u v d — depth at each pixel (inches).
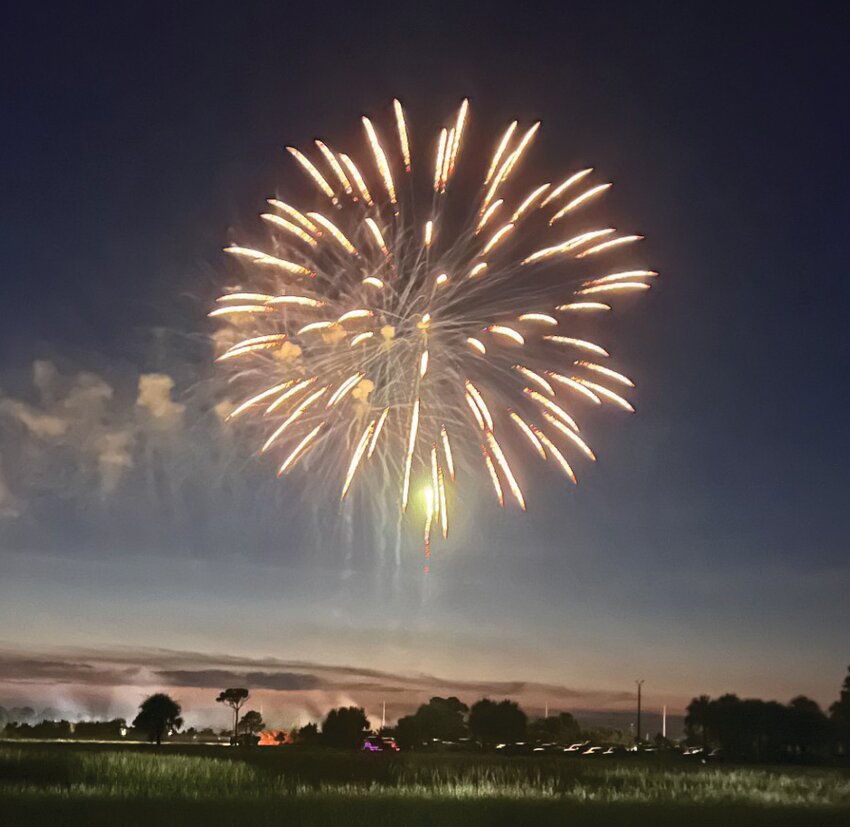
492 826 1557.6
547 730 4936.0
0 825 1493.6
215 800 1806.1
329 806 1726.1
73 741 4443.9
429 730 4522.6
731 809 1828.2
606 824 1601.9
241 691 4916.3
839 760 3865.7
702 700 4298.7
